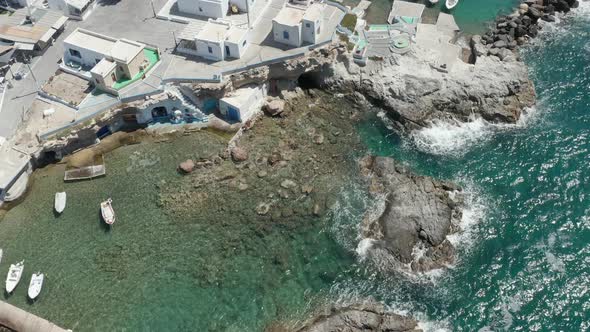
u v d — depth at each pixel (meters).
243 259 64.75
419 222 65.94
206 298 61.72
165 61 78.00
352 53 81.19
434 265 63.78
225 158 73.12
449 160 74.44
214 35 76.06
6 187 67.75
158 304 61.12
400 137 77.06
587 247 64.75
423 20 92.00
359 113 79.69
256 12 84.56
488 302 60.91
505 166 73.25
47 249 64.88
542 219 67.56
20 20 83.94
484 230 66.81
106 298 61.34
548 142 75.50
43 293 61.38
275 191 70.31
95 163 72.38
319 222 67.88
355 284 62.84
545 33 91.00
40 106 74.12
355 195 70.12
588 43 88.81
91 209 68.31
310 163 73.38
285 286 62.75
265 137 75.88
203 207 68.81
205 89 74.06
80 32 79.25
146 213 68.25
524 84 81.38
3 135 71.31
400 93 79.50
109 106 72.88
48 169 71.88
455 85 79.62
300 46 78.88
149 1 88.44
